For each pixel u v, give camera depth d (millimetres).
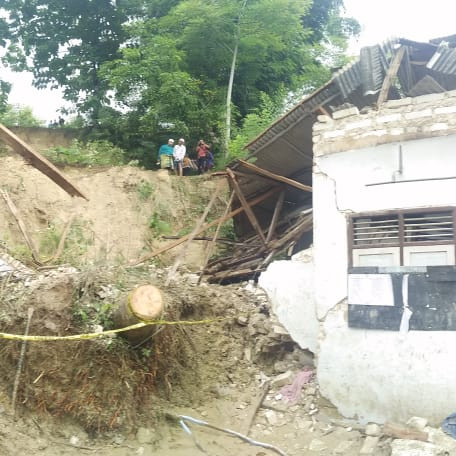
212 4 20875
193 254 15797
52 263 11320
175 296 10156
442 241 8266
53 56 23938
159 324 8430
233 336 10281
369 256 8672
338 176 9055
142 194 17500
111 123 21562
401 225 8523
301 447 8000
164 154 19484
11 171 16453
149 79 20422
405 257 8430
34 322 8211
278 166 13414
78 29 23875
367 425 8125
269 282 9961
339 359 8492
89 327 8414
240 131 20812
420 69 10328
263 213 15117
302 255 9875
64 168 18172
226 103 21047
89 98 22453
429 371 7918
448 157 8383
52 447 7395
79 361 8078
